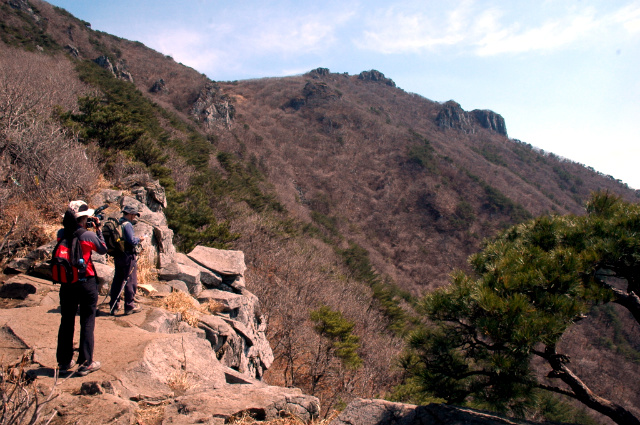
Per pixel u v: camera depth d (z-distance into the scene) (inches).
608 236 207.8
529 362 184.4
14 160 333.4
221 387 165.3
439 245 2910.9
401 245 2891.2
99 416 124.9
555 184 4493.1
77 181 351.6
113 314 214.5
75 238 146.5
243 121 4709.6
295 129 4894.2
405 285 2379.4
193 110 3799.2
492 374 187.9
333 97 5753.0
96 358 161.0
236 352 301.7
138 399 143.2
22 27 2352.4
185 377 167.3
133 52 4446.4
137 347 172.1
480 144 5570.9
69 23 3344.0
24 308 194.4
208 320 276.1
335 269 1542.8
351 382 764.6
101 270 245.8
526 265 193.9
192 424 131.0
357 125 5049.2
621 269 206.8
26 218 272.4
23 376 135.0
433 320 206.7
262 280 944.9
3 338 163.0
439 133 5693.9
